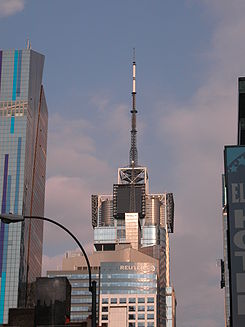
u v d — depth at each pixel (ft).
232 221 365.81
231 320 346.95
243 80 494.18
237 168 376.48
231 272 356.18
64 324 297.94
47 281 303.68
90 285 167.22
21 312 336.90
